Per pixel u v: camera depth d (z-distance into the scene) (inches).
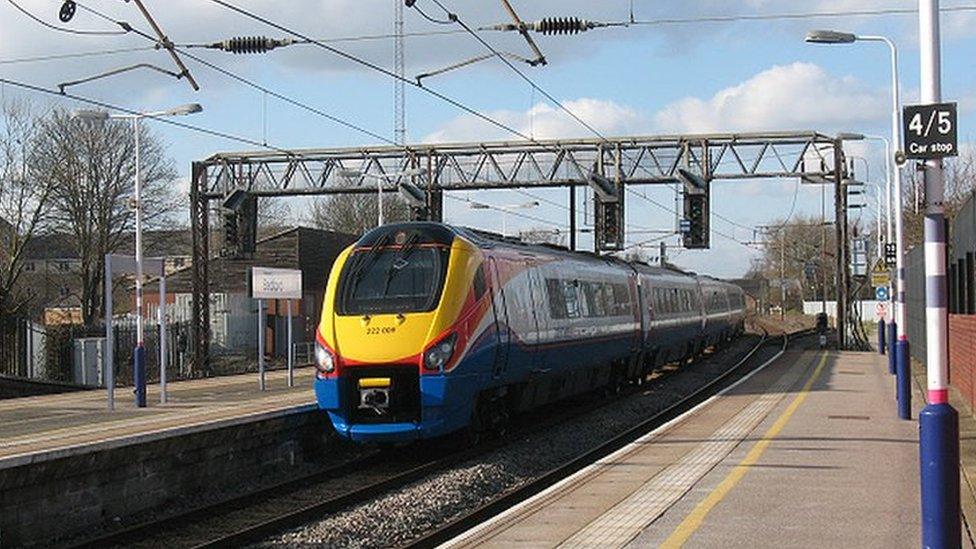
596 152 1651.1
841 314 1819.6
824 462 590.2
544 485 618.8
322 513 551.2
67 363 1608.0
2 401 1072.2
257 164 1718.8
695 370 1573.6
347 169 1646.2
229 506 573.6
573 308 951.6
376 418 693.9
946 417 335.6
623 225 1663.4
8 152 1977.1
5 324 1509.6
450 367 684.1
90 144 2122.3
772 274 5221.5
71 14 713.6
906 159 352.8
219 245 2385.6
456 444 785.6
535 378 850.8
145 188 2185.0
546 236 2583.7
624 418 979.3
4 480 481.7
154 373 1646.2
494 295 752.3
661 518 445.7
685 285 1553.9
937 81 351.9
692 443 681.6
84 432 723.4
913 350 1507.1
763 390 1072.8
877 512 450.6
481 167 1680.6
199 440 617.6
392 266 716.0
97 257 2166.6
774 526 425.1
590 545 402.0
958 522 334.0
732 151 1690.5
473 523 517.7
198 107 1138.7
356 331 692.1
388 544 493.7
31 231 1974.7
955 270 1045.2
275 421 695.1
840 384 1136.8
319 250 2432.3
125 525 549.6
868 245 2187.5
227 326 2135.8
